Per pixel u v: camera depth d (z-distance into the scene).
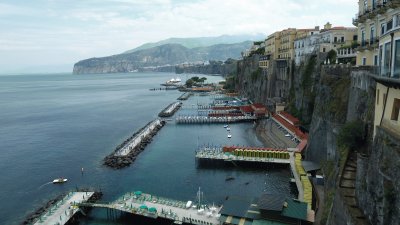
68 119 195.38
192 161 109.69
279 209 61.56
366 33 65.81
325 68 93.44
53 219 69.81
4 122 187.75
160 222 71.19
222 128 160.25
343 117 73.69
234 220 63.28
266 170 99.44
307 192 73.00
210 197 81.75
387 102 37.50
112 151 124.06
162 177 95.88
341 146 58.56
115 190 87.75
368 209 37.53
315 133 93.75
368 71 57.56
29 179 97.56
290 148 112.00
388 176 33.31
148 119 190.12
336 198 45.81
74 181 94.94
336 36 135.50
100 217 74.12
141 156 116.25
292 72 169.75
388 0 51.94
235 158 103.25
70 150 127.12
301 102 145.38
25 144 137.25
